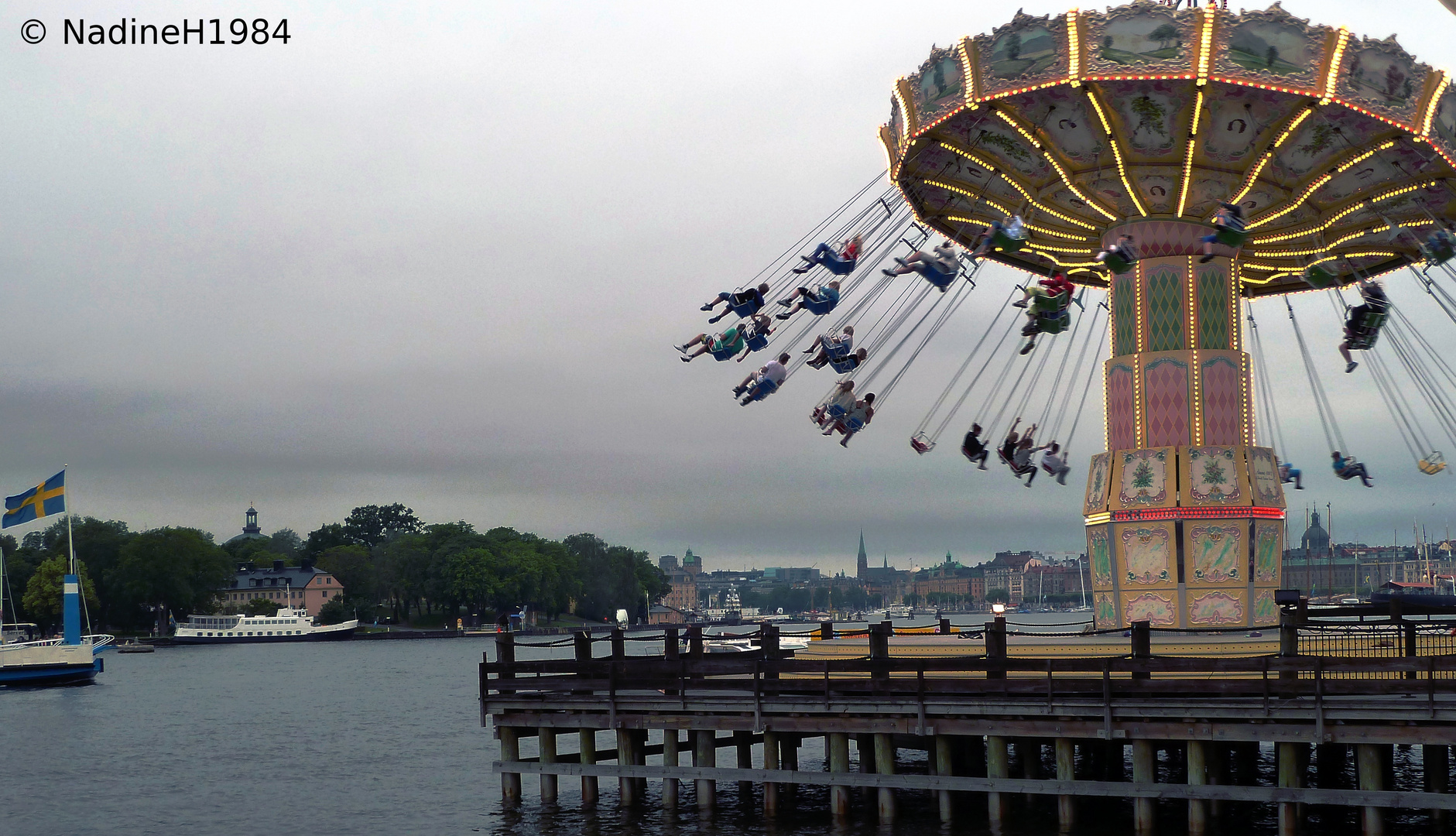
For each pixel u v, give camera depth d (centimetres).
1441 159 3297
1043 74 3183
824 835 2948
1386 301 3469
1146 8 3088
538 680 3256
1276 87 3077
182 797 4344
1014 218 3397
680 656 3194
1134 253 3462
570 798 3697
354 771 4875
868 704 2802
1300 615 2669
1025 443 3938
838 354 3766
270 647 19400
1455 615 3200
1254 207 3700
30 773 5006
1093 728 2570
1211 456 3625
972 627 3697
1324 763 3244
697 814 3228
